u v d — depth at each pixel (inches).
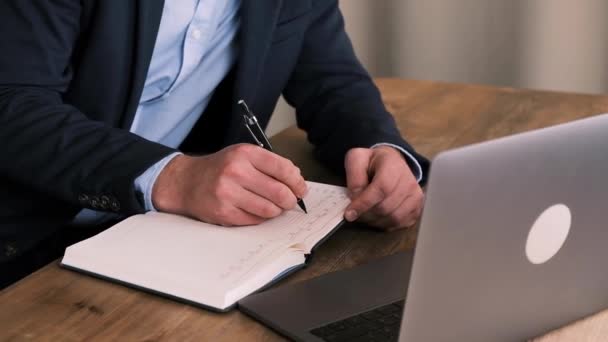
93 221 72.7
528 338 41.8
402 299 45.3
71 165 54.1
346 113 71.6
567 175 38.0
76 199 54.2
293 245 49.3
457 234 35.0
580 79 137.9
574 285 42.1
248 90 70.6
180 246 49.3
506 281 38.5
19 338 41.8
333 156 68.6
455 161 33.6
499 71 142.0
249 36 69.0
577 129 37.9
